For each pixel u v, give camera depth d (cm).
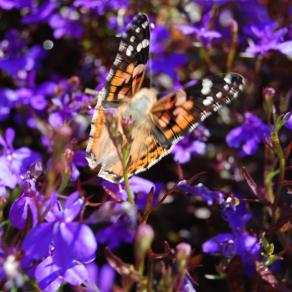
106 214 39
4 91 52
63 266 39
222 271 45
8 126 55
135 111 43
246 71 53
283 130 51
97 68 55
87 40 56
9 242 43
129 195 42
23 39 56
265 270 43
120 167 43
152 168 53
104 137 43
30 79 53
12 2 55
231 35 52
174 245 51
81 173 50
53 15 55
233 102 53
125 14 55
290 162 51
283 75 54
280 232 45
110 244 47
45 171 43
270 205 44
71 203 40
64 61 57
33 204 41
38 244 39
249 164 53
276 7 55
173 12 56
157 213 52
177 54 53
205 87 43
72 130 41
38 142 53
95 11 55
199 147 50
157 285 41
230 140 49
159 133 44
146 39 43
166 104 43
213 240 45
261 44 50
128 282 39
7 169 44
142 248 38
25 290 43
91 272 41
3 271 39
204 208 52
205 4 54
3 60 54
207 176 52
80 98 48
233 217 45
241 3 55
